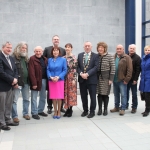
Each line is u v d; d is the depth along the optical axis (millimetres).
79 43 8820
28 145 3758
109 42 9047
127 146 3689
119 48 5488
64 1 8609
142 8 8914
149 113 5676
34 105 5309
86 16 8805
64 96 5312
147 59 5375
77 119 5258
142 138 4035
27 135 4223
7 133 4336
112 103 6934
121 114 5559
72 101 5270
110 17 8992
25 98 5238
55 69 5199
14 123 4809
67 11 8664
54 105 5359
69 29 8727
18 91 4910
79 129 4543
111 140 3949
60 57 5270
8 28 8336
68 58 5367
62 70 5250
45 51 5797
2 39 8336
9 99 4617
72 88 5273
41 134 4273
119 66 5461
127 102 6090
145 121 5051
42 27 8547
